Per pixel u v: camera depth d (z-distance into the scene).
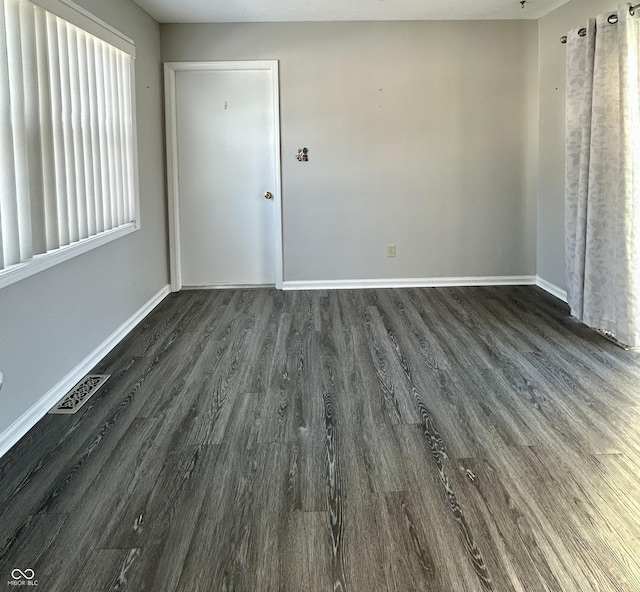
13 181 2.67
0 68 2.56
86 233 3.57
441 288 5.64
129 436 2.74
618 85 3.75
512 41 5.37
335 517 2.12
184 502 2.22
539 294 5.36
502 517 2.10
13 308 2.68
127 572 1.85
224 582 1.81
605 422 2.82
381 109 5.44
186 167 5.55
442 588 1.77
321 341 4.09
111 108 4.04
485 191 5.58
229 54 5.34
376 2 4.72
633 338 3.77
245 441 2.69
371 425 2.83
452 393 3.18
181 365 3.66
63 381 3.22
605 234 3.99
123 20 4.30
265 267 5.71
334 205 5.57
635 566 1.85
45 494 2.27
